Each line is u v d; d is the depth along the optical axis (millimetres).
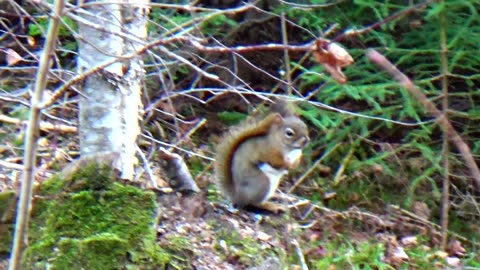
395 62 12219
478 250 11484
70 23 11906
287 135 9266
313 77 11609
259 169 9430
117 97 9570
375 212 11852
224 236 8836
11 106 11898
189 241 8578
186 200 9219
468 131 12203
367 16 12148
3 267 7875
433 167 11875
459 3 11250
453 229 11977
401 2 12047
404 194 12125
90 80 9484
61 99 11875
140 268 7934
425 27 11789
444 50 11500
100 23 9305
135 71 9766
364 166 12289
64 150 10773
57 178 8289
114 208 8109
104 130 9523
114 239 7914
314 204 11258
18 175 9867
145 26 10320
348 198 11953
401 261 10453
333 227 10992
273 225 9469
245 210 9586
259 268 8555
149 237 8086
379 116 12133
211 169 11523
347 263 10062
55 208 8055
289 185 11930
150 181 9680
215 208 9414
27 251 7945
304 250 9984
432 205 12133
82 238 7945
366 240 10898
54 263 7836
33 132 6004
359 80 11984
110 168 8266
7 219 8023
